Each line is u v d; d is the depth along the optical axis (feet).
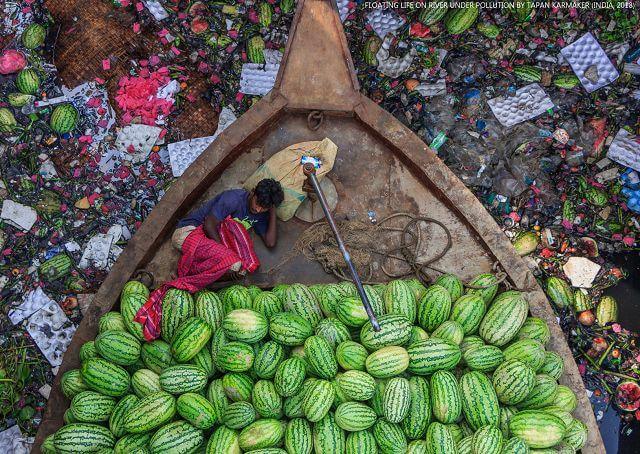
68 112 23.65
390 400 15.43
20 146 23.48
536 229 23.49
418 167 19.25
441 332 16.69
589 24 23.89
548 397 16.58
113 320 17.26
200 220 18.80
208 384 16.58
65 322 22.54
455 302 17.44
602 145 23.71
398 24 24.12
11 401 21.81
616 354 22.54
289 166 18.98
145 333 16.67
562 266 23.31
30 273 22.81
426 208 19.57
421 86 23.95
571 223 23.47
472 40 24.04
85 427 15.97
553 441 15.75
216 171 19.31
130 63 23.84
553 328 18.21
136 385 16.39
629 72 23.72
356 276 16.42
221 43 23.99
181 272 18.28
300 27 19.70
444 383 15.79
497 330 16.98
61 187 23.40
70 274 22.85
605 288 23.21
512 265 18.74
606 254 23.44
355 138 19.88
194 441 15.55
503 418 16.11
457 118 23.84
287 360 15.96
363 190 19.67
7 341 22.33
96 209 23.24
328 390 15.57
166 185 23.36
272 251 19.33
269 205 18.29
